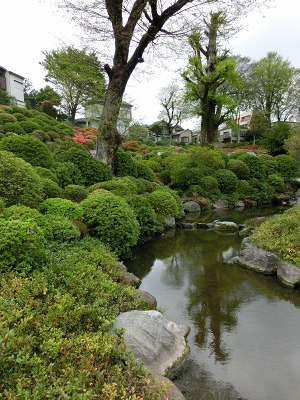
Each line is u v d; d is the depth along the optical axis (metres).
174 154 16.39
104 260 4.15
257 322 3.56
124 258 5.78
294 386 2.53
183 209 10.80
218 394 2.45
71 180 7.68
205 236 7.71
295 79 31.27
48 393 1.79
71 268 3.44
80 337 2.37
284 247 5.22
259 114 33.81
